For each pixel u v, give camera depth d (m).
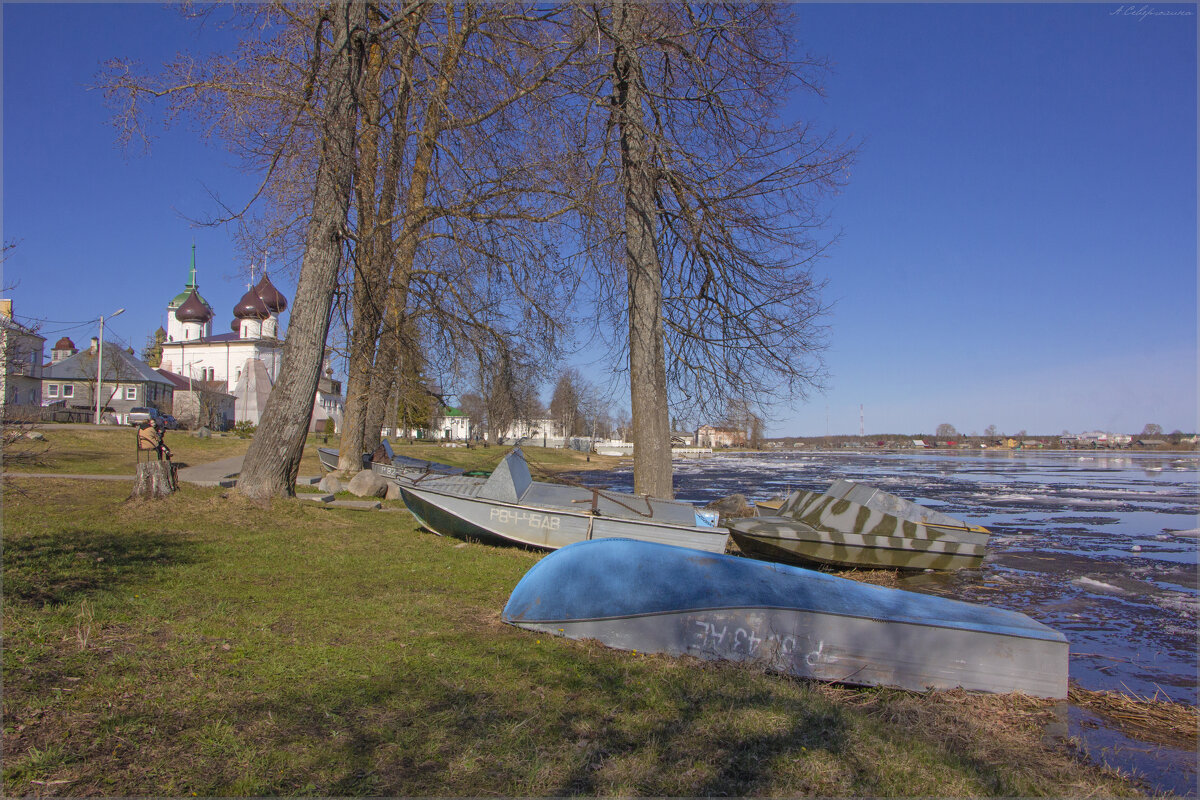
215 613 5.67
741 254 14.04
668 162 13.23
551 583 5.88
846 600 5.59
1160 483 39.97
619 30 13.27
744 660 5.26
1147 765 4.32
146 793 2.98
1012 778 3.73
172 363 71.31
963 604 6.03
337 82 12.30
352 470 19.23
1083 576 12.09
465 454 40.78
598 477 39.81
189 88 12.44
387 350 18.16
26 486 12.87
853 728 4.11
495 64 14.15
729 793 3.27
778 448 168.25
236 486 11.88
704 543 10.05
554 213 14.37
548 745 3.65
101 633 4.96
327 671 4.54
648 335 13.79
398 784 3.19
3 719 3.52
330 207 12.23
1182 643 7.98
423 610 6.27
